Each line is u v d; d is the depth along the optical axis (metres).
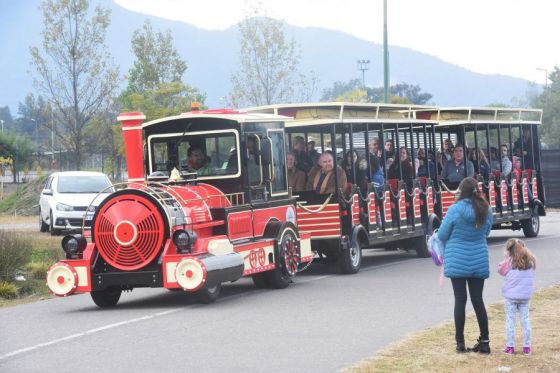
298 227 21.48
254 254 17.80
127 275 15.88
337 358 11.27
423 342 12.26
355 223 21.75
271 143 19.08
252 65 42.62
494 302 16.00
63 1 44.16
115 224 15.97
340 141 24.23
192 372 10.59
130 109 46.16
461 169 27.31
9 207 48.28
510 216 29.62
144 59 47.28
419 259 25.05
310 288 18.69
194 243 15.97
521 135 31.14
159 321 14.49
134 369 10.80
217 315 15.02
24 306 17.12
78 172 33.25
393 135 25.36
